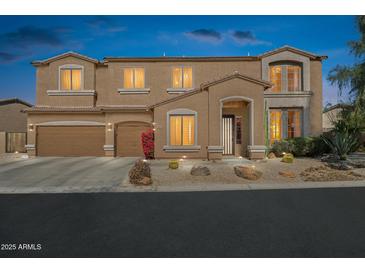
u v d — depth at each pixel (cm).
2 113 2170
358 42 1305
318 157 1383
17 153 1889
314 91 1612
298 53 1603
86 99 1673
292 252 373
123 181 877
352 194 703
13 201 643
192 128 1363
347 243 400
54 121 1608
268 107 1583
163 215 531
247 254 369
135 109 1559
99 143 1617
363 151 1555
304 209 568
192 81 1669
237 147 1481
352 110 1334
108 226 472
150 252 376
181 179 891
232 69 1662
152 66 1677
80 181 878
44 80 1712
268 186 804
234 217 517
